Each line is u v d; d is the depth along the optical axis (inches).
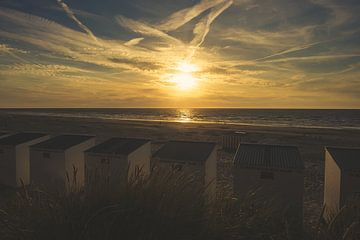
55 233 106.5
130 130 2114.9
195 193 130.6
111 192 120.7
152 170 139.3
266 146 476.1
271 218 151.9
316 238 136.3
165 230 109.2
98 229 105.8
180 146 517.0
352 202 151.9
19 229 109.5
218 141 1503.4
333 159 411.5
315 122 3976.4
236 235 125.6
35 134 672.4
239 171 409.4
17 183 573.0
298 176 387.2
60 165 531.8
